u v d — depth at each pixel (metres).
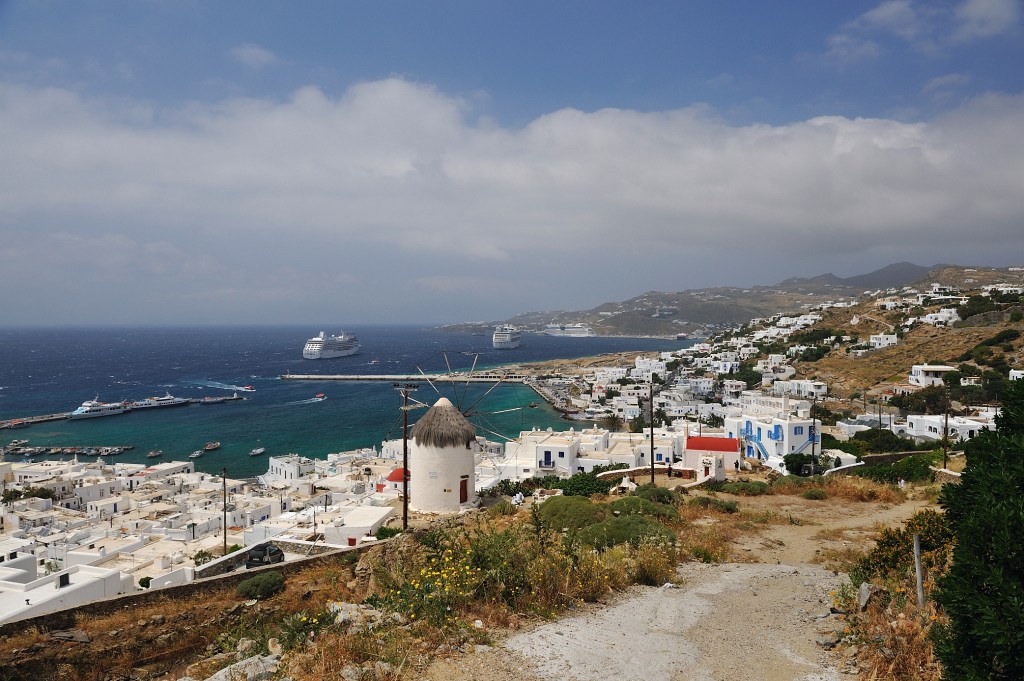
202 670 13.02
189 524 62.78
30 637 19.59
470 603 13.70
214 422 162.25
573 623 13.38
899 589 13.25
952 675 8.75
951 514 10.30
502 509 33.84
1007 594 8.10
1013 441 9.35
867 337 185.62
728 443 57.16
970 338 147.75
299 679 10.30
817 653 11.84
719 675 10.81
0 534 62.50
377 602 14.75
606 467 69.75
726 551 22.88
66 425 160.62
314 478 91.81
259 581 23.61
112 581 29.80
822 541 25.08
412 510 36.84
